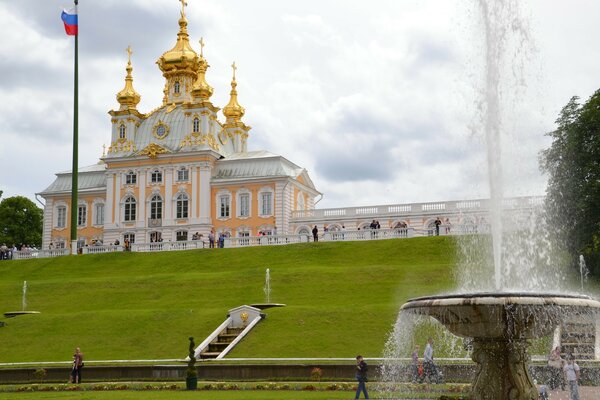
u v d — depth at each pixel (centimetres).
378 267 4875
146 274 5631
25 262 6456
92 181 10019
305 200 9750
